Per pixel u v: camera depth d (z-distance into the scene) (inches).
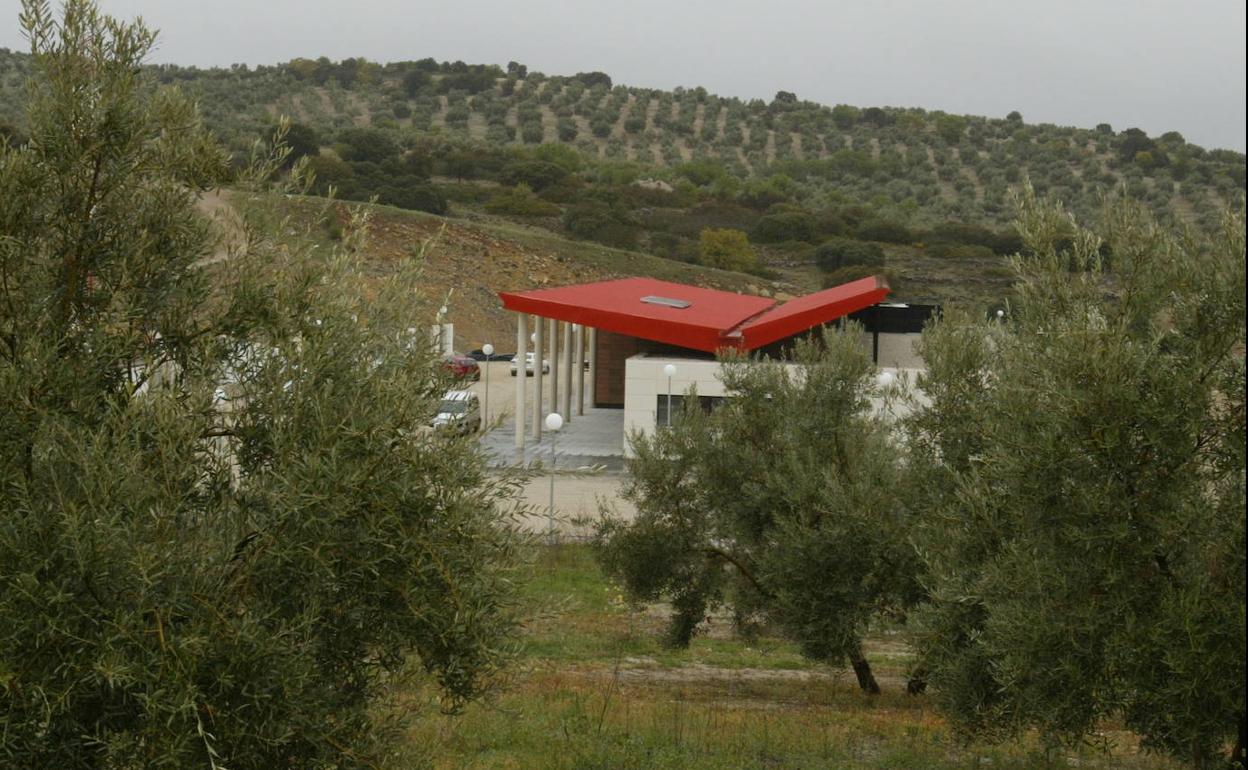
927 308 1658.5
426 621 228.4
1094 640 289.6
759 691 613.0
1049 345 299.7
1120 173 5959.6
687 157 6688.0
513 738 429.4
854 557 526.9
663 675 649.6
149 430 214.7
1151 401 278.5
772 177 5300.2
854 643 547.5
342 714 226.4
